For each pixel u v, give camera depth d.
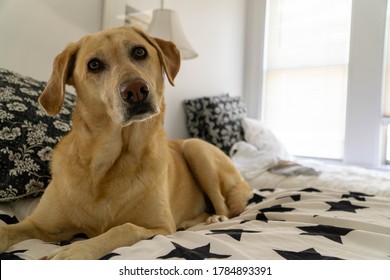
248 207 1.62
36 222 1.09
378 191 1.92
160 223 1.16
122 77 1.08
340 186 2.05
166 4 3.04
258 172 2.35
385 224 1.09
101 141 1.11
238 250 0.80
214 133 3.16
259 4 4.18
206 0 3.56
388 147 3.47
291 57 4.02
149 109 1.08
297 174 2.27
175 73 1.42
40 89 1.54
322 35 3.79
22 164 1.25
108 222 1.11
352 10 3.49
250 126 3.23
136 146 1.15
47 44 2.16
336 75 3.69
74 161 1.14
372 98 3.38
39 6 2.10
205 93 3.62
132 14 2.67
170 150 1.65
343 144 3.64
